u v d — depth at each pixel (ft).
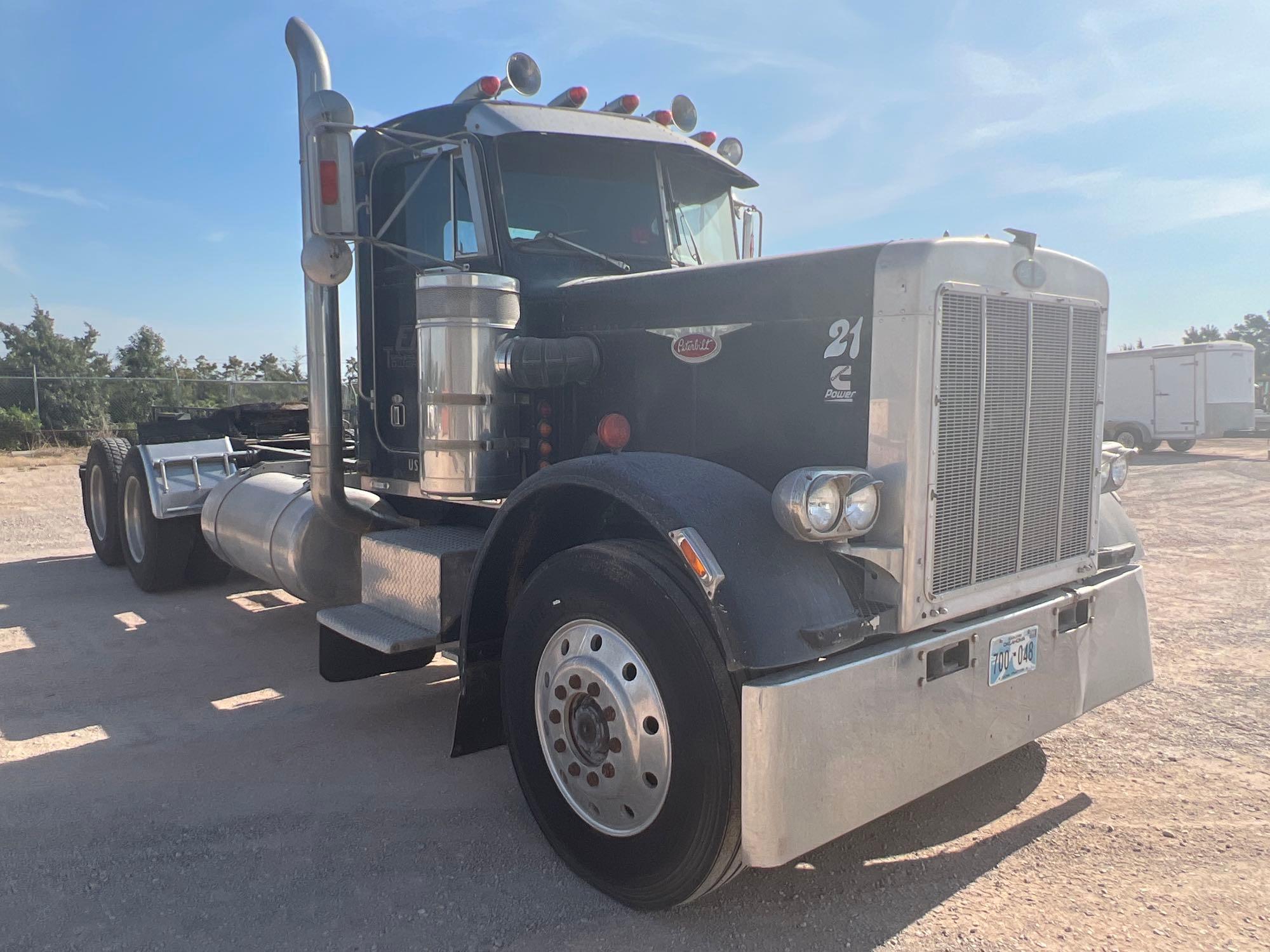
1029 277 10.09
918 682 9.19
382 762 12.97
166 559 22.80
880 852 10.35
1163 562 27.09
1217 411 74.84
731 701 8.34
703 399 11.17
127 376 96.78
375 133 12.19
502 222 12.82
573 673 9.61
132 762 12.93
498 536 10.69
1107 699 11.83
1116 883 9.66
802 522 8.49
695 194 15.03
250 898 9.45
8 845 10.55
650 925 9.00
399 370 14.79
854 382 9.71
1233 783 12.00
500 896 9.54
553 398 12.87
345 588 16.51
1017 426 10.18
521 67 13.96
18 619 20.93
